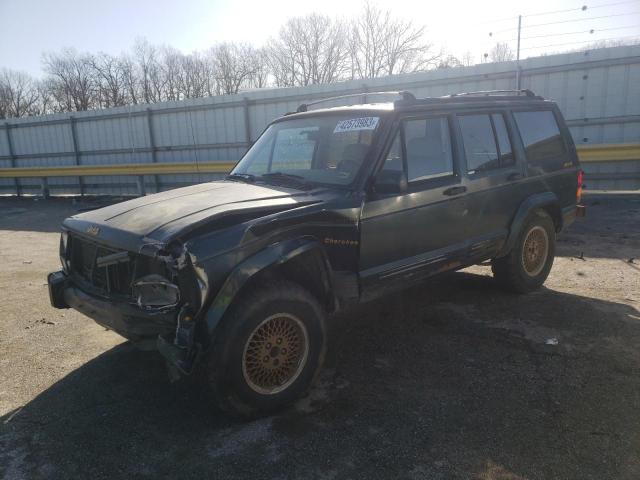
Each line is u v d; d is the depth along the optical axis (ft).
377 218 12.00
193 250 9.34
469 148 14.56
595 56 34.47
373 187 11.87
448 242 13.96
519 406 10.55
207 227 9.86
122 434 10.08
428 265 13.46
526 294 17.57
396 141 12.59
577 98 35.68
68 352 14.08
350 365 12.76
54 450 9.62
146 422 10.49
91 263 11.51
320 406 10.87
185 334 9.24
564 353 12.91
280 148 14.67
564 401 10.67
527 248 17.17
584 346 13.28
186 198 11.98
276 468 8.88
